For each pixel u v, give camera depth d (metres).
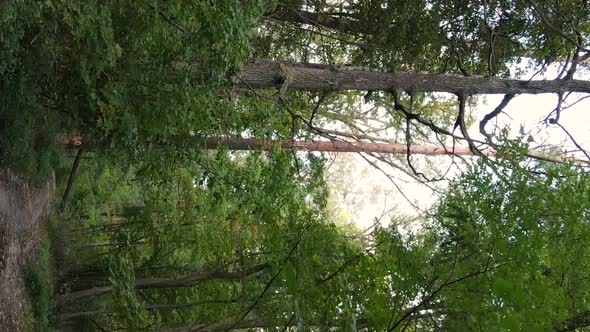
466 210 7.33
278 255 7.98
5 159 7.33
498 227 6.94
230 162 9.96
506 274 6.59
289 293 7.37
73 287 11.48
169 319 11.84
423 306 6.92
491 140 8.96
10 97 6.50
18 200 8.24
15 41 5.93
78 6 6.14
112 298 10.55
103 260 11.62
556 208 7.27
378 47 10.77
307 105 12.38
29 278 8.48
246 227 10.79
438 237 7.55
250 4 7.18
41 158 7.64
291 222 8.38
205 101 7.35
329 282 7.43
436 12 10.52
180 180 10.98
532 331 6.09
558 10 9.58
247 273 9.73
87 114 7.26
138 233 12.88
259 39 11.90
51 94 7.04
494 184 7.30
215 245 11.10
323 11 11.98
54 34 6.54
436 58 11.37
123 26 6.85
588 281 7.20
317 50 12.73
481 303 6.47
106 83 6.88
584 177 7.46
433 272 7.15
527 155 8.24
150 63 6.96
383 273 7.40
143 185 10.78
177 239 11.88
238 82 7.79
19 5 5.64
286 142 10.66
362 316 7.64
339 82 8.23
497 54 10.86
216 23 6.67
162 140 7.91
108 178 14.09
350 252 7.88
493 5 10.45
